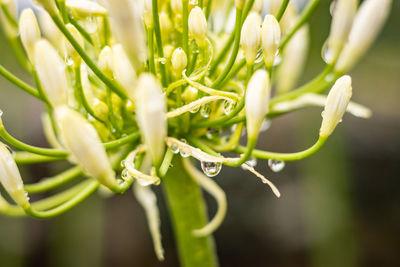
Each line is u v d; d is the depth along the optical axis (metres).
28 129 0.84
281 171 0.91
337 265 0.68
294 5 0.37
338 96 0.30
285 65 0.39
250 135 0.29
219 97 0.31
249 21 0.31
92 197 0.70
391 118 0.91
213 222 0.37
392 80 0.90
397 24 0.80
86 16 0.32
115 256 0.92
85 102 0.32
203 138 0.34
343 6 0.33
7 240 0.76
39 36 0.31
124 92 0.31
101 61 0.32
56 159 0.33
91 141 0.28
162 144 0.28
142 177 0.30
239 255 0.91
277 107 0.36
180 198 0.37
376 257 0.88
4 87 0.77
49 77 0.29
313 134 0.65
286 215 0.89
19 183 0.30
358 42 0.33
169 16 0.33
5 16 0.35
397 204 0.89
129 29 0.29
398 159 0.89
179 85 0.31
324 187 0.65
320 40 0.67
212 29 0.35
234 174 0.92
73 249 0.70
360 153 0.90
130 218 0.93
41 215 0.31
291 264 0.89
